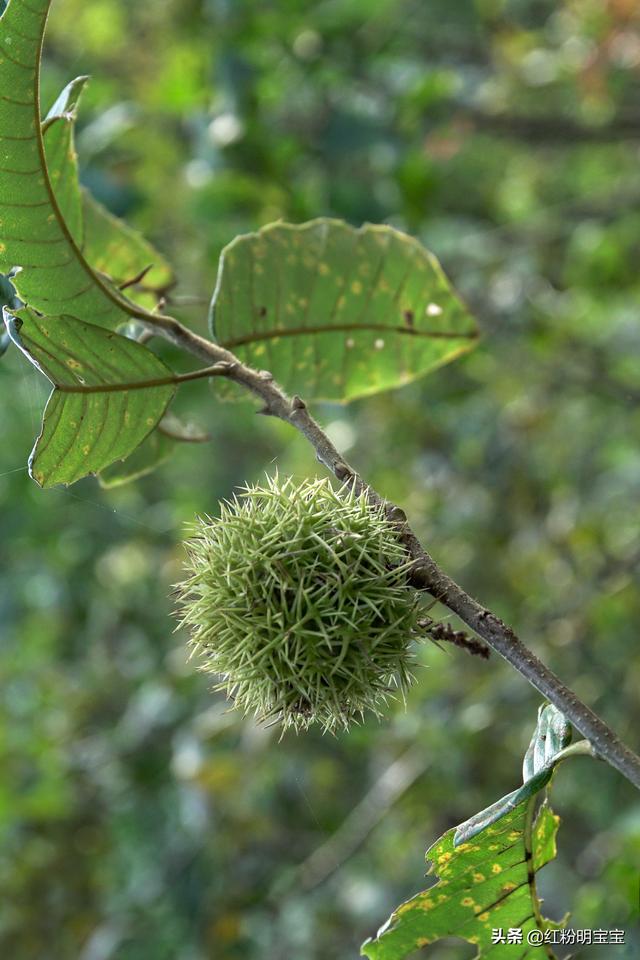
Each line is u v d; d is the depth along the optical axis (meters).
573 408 8.80
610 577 7.45
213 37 7.10
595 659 7.72
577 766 7.61
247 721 7.18
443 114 7.84
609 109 9.36
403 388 8.45
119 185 6.50
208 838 7.14
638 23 8.21
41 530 9.12
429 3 8.62
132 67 8.52
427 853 2.56
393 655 2.57
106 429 2.69
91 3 8.83
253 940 7.17
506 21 9.64
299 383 3.66
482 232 9.09
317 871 7.05
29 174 2.66
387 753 7.86
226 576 2.64
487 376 8.75
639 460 8.51
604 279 9.06
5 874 7.81
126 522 9.41
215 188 6.52
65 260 2.80
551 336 8.46
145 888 7.28
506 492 8.56
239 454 10.29
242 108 6.54
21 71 2.50
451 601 2.51
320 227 3.45
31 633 9.18
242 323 3.45
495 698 6.98
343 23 7.10
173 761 7.24
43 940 7.77
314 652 2.55
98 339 2.64
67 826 8.03
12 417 8.40
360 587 2.55
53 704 8.82
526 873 2.68
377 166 7.02
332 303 3.53
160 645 8.97
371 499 2.65
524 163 10.77
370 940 2.74
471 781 7.59
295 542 2.58
